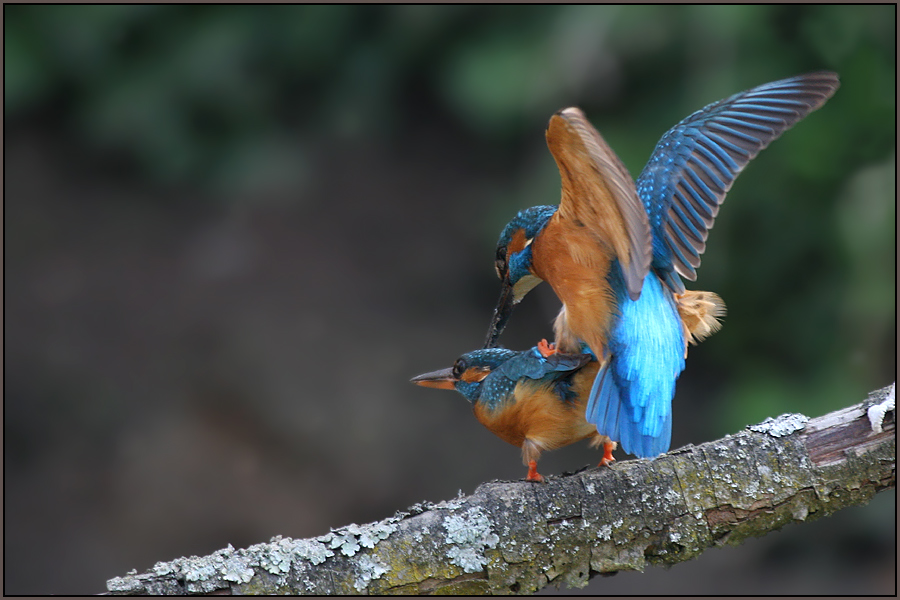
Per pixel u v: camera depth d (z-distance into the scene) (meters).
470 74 11.84
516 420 5.07
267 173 13.41
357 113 13.45
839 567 10.19
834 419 4.70
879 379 9.66
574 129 4.16
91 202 14.75
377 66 13.17
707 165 5.74
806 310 10.57
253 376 12.34
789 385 10.39
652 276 5.25
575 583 4.55
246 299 13.32
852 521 10.17
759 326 10.81
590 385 5.01
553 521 4.52
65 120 14.45
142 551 11.32
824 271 10.44
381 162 14.70
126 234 14.33
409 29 12.54
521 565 4.48
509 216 12.21
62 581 11.01
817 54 9.89
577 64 10.73
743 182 10.31
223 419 12.19
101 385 12.48
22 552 11.30
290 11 12.94
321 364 12.46
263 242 14.02
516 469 11.69
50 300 13.38
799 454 4.62
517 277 6.16
